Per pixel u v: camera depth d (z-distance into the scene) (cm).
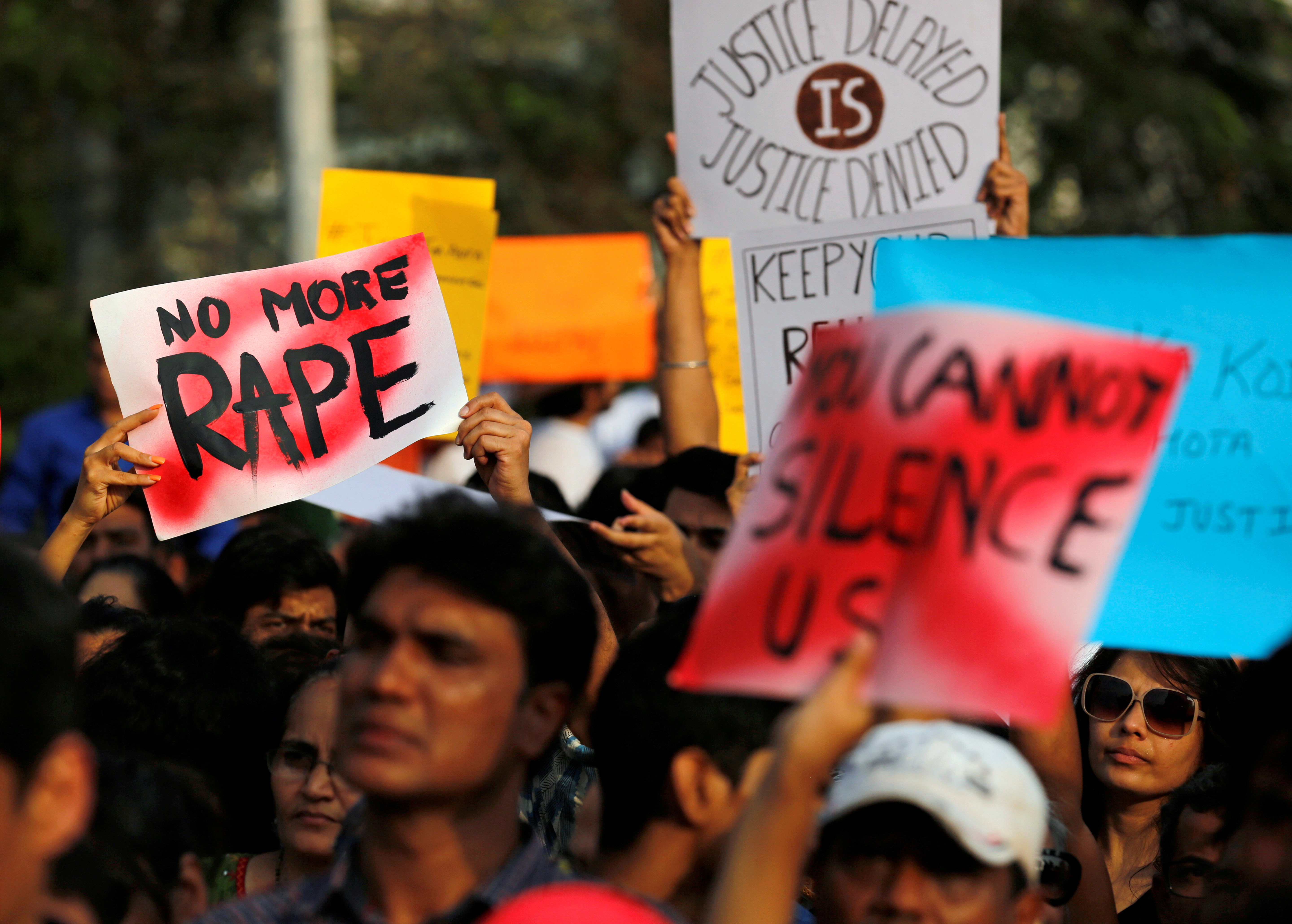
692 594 1140
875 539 650
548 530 913
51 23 4956
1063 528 641
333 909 723
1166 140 5006
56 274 5125
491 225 1862
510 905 629
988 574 638
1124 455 646
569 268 2914
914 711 753
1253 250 1097
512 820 721
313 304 1238
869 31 1650
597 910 619
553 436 2872
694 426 1653
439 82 5319
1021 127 5112
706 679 654
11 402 4672
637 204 5369
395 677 689
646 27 5516
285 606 1508
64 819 539
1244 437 1069
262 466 1214
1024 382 655
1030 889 717
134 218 5503
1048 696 625
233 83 5253
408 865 697
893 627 639
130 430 1188
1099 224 5066
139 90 5125
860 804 698
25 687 511
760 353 1584
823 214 1661
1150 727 1167
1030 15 4978
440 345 1240
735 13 1681
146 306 1219
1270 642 1023
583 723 1038
